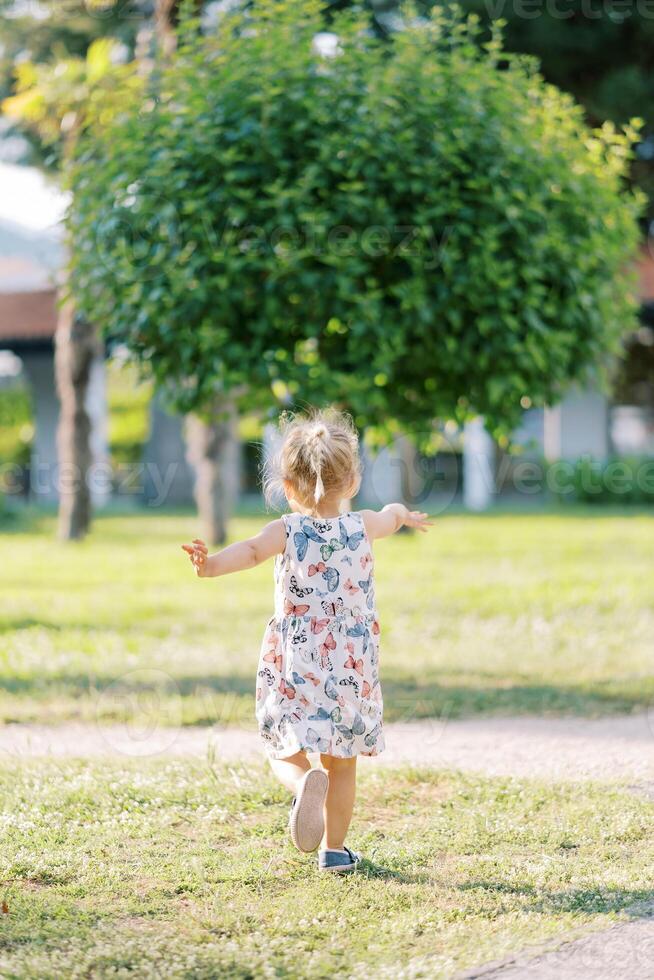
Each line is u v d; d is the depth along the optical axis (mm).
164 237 7109
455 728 6383
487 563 14164
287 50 7246
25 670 8180
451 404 7855
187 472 25750
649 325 22359
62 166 9547
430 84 7273
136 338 7539
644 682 7578
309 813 3705
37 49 17094
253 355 7137
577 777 5277
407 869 4070
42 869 4043
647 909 3670
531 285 7172
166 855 4234
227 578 13359
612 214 7836
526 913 3643
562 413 23828
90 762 5586
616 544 16016
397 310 7191
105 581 13031
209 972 3225
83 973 3207
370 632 4129
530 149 7359
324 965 3268
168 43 10758
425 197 7109
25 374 25141
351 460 4238
